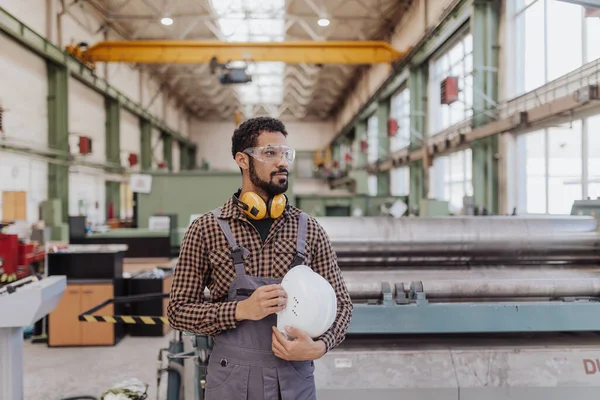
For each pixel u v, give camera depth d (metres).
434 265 2.21
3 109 6.22
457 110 8.02
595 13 2.73
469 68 7.46
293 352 1.01
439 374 1.88
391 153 11.84
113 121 11.19
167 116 16.19
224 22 10.50
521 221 2.19
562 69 5.23
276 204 1.14
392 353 1.91
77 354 3.82
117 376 3.30
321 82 15.98
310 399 1.13
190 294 1.14
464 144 6.97
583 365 1.91
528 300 1.99
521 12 6.05
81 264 4.12
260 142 1.14
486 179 6.59
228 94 17.16
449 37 8.04
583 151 4.81
